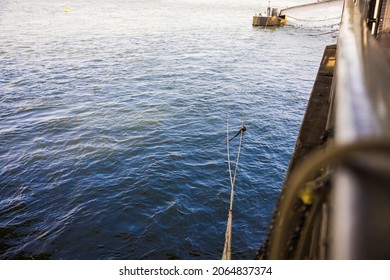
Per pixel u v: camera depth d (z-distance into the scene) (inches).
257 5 4436.5
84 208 591.5
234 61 1596.9
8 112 968.3
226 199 634.2
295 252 64.9
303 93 1208.2
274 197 647.8
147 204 606.5
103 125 888.9
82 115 951.0
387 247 21.6
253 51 1830.7
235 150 796.0
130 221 569.3
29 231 545.0
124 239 536.7
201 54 1694.1
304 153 125.7
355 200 22.8
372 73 42.4
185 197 631.2
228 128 901.8
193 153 773.3
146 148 783.1
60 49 1704.0
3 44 1768.0
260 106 1066.1
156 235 546.3
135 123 903.7
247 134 875.4
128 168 705.6
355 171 23.1
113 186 647.8
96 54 1620.3
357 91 35.8
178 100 1074.7
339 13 3654.0
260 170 725.9
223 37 2176.4
